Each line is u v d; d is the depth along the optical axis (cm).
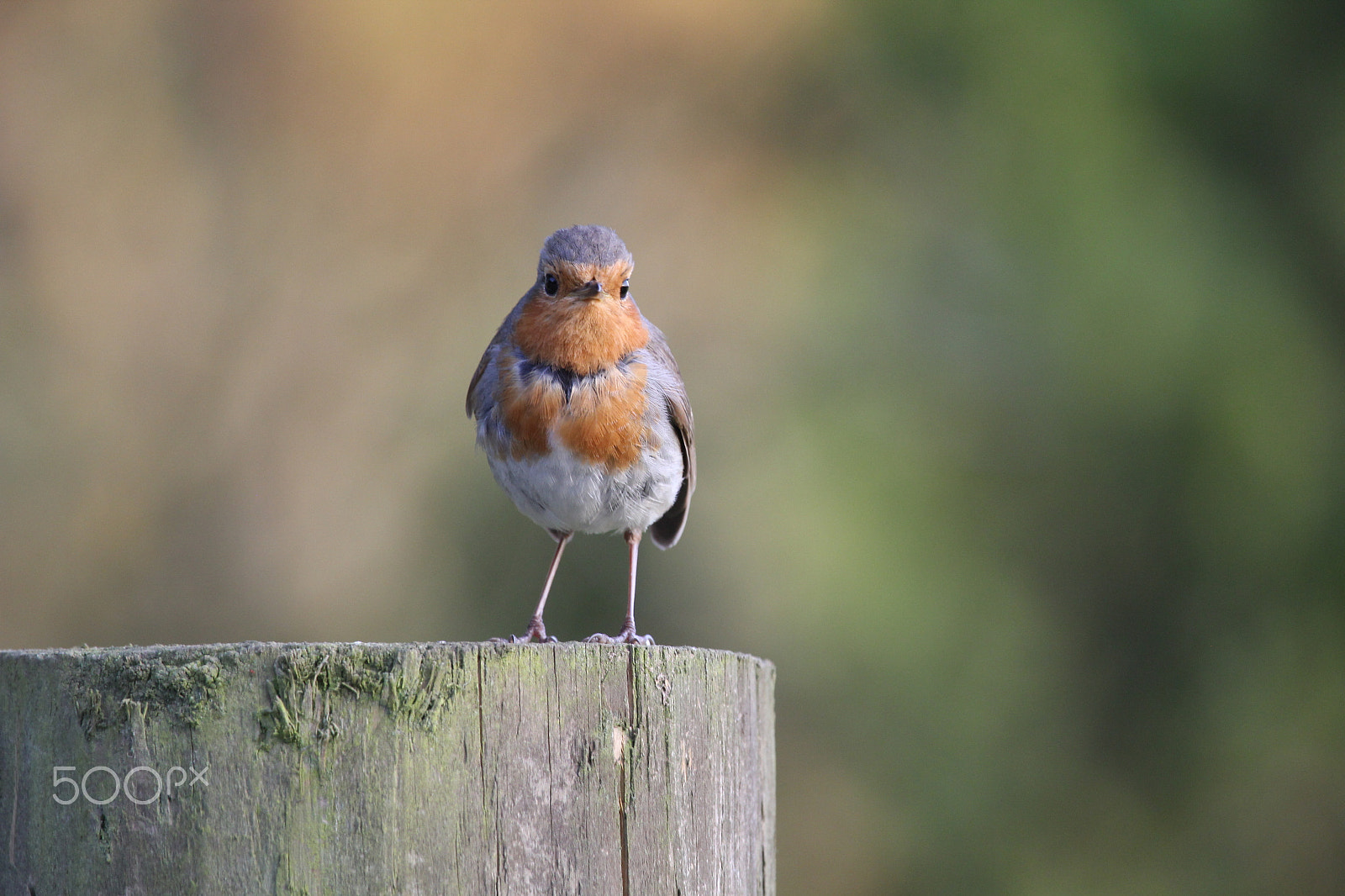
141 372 1526
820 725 1270
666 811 486
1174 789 1355
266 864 444
